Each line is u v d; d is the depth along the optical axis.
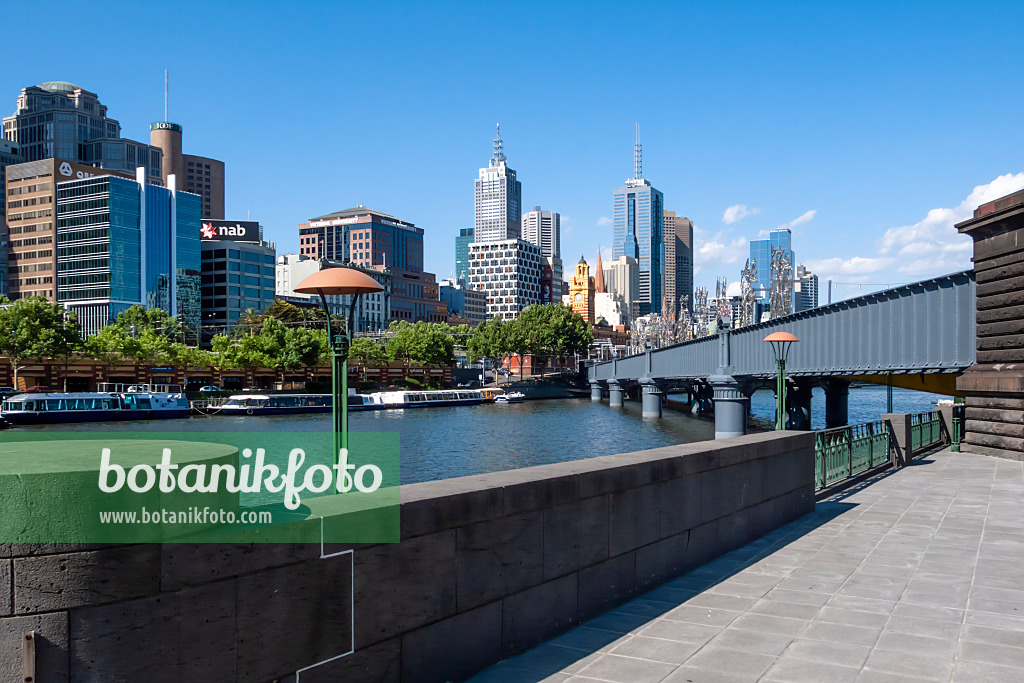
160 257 177.88
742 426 56.75
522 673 6.16
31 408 68.69
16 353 85.56
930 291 31.39
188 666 4.38
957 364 29.16
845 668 6.25
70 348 90.12
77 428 67.06
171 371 106.62
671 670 6.21
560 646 6.80
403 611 5.59
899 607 7.93
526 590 6.73
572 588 7.31
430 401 116.19
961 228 24.69
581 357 187.88
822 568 9.55
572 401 142.00
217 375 116.62
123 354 100.62
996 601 8.14
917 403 131.75
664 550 8.88
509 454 60.56
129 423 73.06
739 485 10.84
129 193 172.62
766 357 50.94
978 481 17.94
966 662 6.38
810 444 13.69
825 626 7.32
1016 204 21.44
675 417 98.12
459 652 6.04
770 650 6.67
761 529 11.55
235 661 4.59
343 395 10.02
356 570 5.27
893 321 34.53
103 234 169.38
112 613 4.12
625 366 110.81
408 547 5.64
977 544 10.95
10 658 3.87
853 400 147.38
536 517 6.87
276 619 4.80
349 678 5.21
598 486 7.71
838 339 40.41
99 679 4.08
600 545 7.73
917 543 11.00
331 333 10.92
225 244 187.62
